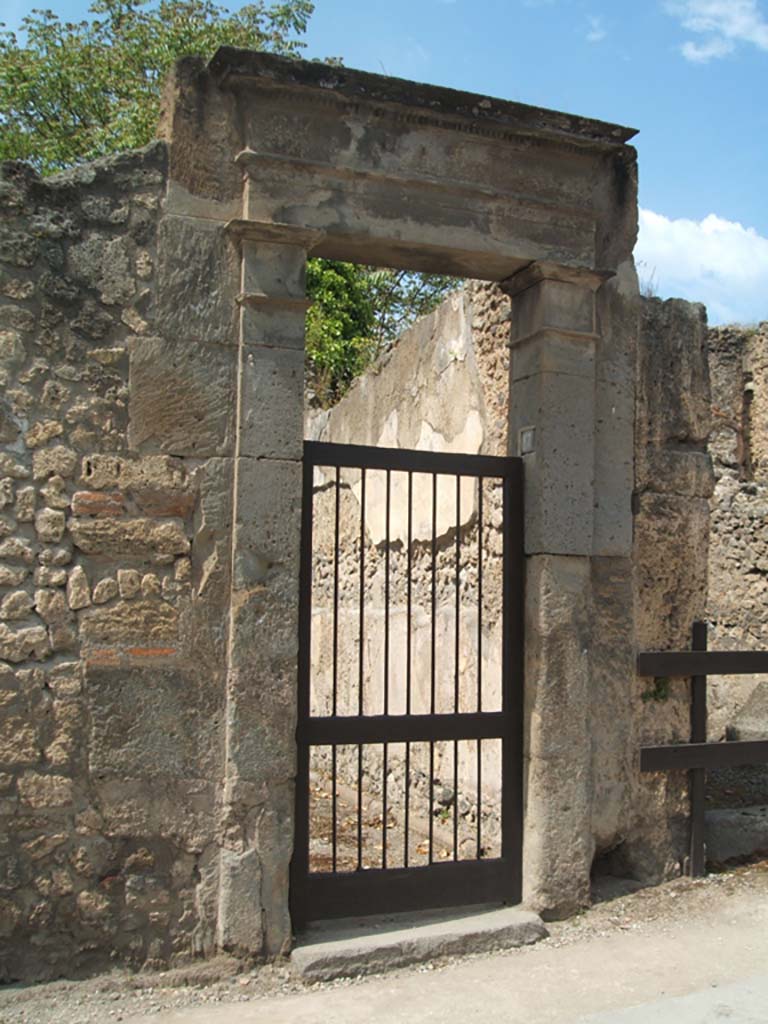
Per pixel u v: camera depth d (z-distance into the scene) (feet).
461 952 14.92
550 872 16.16
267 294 14.61
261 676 14.39
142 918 13.83
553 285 16.62
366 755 25.48
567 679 16.40
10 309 13.62
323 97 14.92
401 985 13.91
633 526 17.58
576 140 16.49
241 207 14.78
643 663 17.25
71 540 13.76
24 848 13.37
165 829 13.97
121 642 13.89
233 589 14.35
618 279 17.43
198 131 14.61
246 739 14.26
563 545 16.46
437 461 16.29
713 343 45.19
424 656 22.67
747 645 38.73
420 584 23.16
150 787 13.94
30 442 13.65
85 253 14.02
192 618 14.24
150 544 14.10
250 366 14.55
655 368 17.95
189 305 14.44
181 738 14.11
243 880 14.14
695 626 18.08
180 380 14.34
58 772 13.55
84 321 13.96
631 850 17.43
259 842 14.26
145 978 13.61
